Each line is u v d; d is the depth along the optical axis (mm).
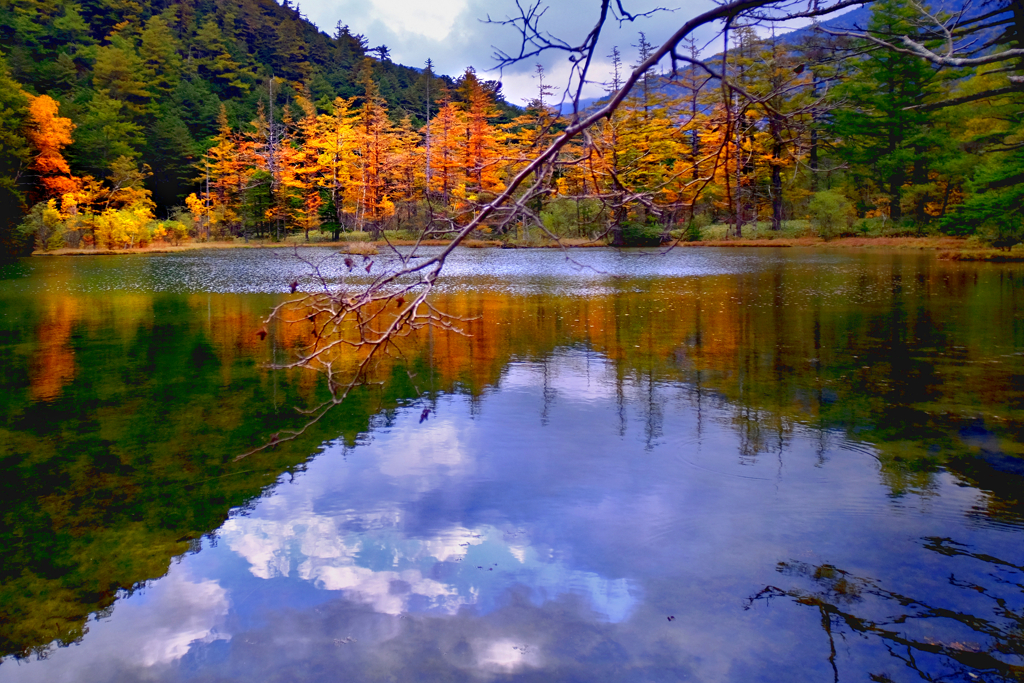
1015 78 2893
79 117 49719
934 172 31062
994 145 21797
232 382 6680
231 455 4590
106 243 37469
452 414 5516
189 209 52562
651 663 2410
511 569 3088
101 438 4973
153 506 3799
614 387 6355
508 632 2615
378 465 4391
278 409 5703
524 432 5031
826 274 18000
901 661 2410
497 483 4066
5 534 3465
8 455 4617
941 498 3775
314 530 3494
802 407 5617
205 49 83500
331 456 4574
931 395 5938
